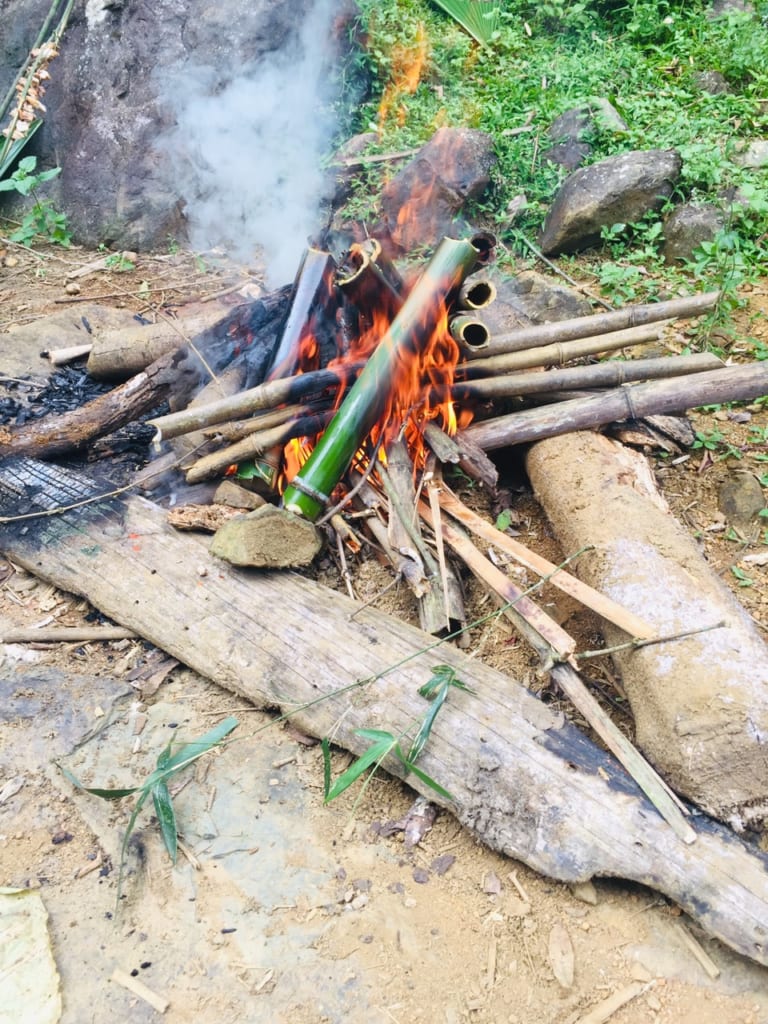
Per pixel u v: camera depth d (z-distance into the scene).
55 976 0.89
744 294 1.96
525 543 1.42
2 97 2.72
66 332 1.99
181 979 0.90
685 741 0.95
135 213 2.49
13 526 1.40
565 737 1.01
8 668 1.23
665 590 1.11
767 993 0.88
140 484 1.47
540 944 0.93
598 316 1.51
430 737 1.03
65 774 1.08
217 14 2.53
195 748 1.04
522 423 1.46
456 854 1.01
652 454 1.57
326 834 1.03
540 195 2.27
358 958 0.92
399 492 1.33
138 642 1.27
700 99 2.47
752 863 0.89
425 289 1.36
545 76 2.65
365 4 2.60
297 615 1.18
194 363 1.59
